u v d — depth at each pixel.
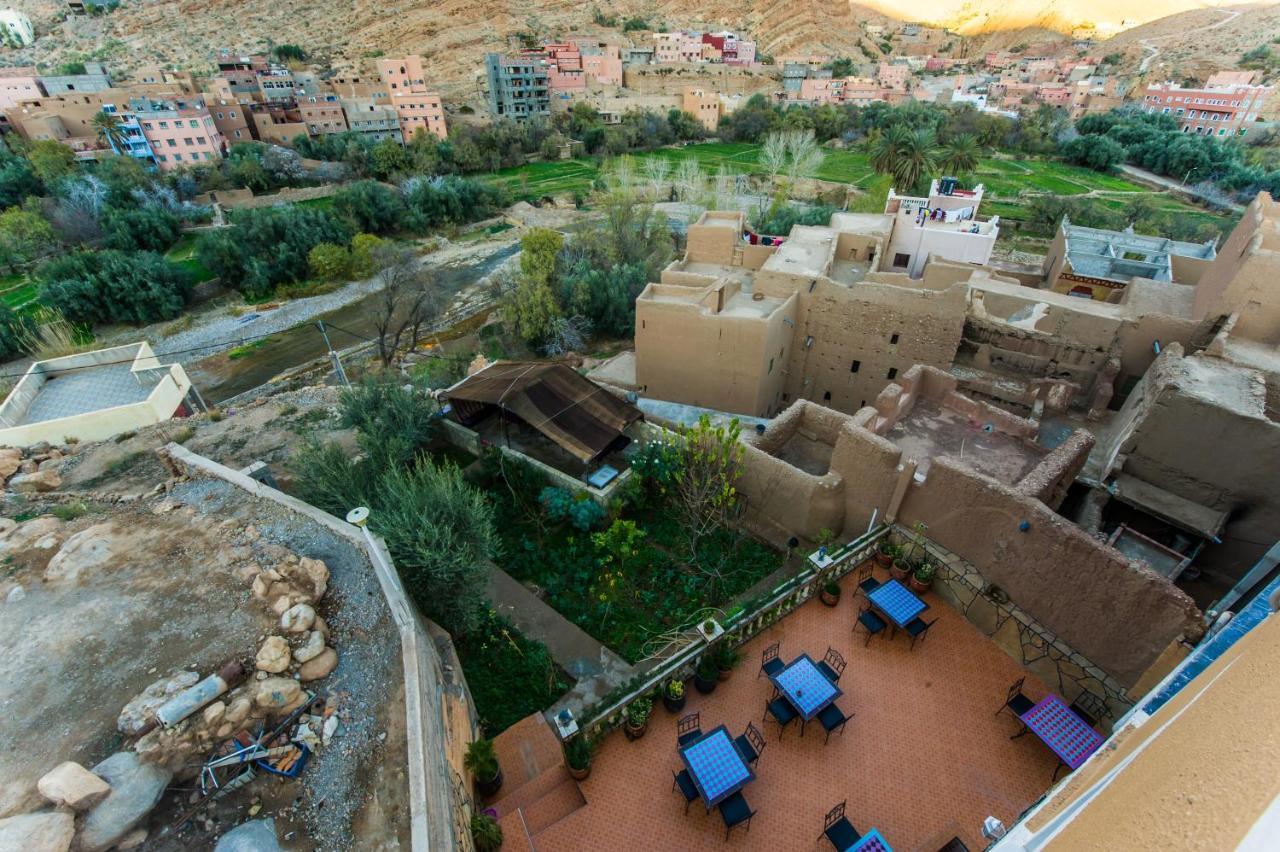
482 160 86.00
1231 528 14.59
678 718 11.86
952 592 13.79
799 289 25.44
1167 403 14.54
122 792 7.29
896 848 9.80
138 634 9.66
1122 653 11.11
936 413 18.88
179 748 7.91
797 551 16.88
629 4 187.25
